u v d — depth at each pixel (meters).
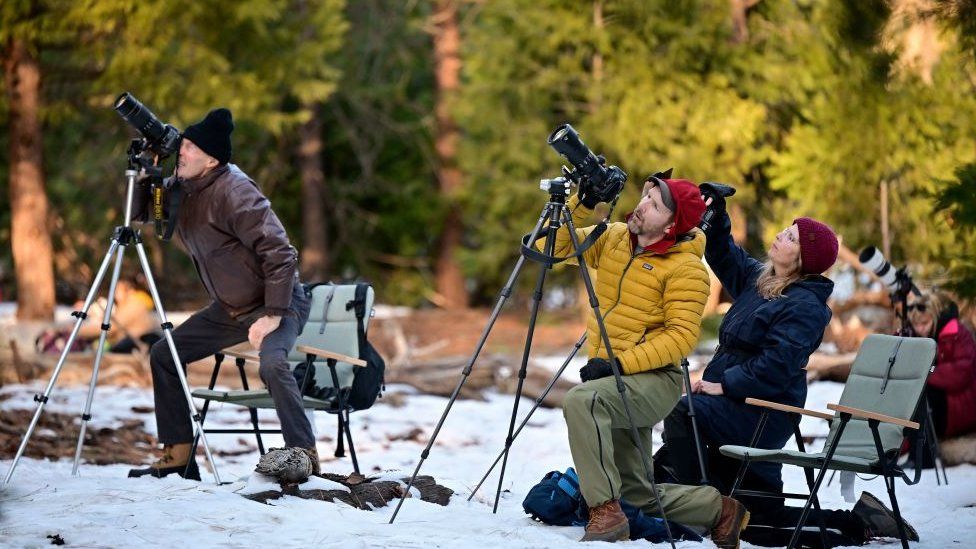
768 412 11.30
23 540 8.91
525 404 23.62
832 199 36.03
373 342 38.12
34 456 15.51
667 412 10.81
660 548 10.09
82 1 34.12
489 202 46.91
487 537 9.99
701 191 12.62
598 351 10.92
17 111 36.16
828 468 10.52
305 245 53.03
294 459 10.89
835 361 24.30
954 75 31.42
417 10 55.34
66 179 49.91
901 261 34.78
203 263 11.98
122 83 35.41
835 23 14.80
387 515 10.73
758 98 40.47
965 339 16.44
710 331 35.75
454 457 17.25
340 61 50.84
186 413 12.19
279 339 11.66
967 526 12.45
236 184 11.68
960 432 16.56
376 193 54.91
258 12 35.75
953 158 32.84
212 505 10.18
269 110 39.31
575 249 10.68
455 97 46.56
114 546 8.85
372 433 19.27
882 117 32.69
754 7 42.03
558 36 41.34
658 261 10.73
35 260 36.19
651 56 40.94
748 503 11.95
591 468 10.30
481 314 47.97
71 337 12.03
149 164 12.02
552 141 10.66
